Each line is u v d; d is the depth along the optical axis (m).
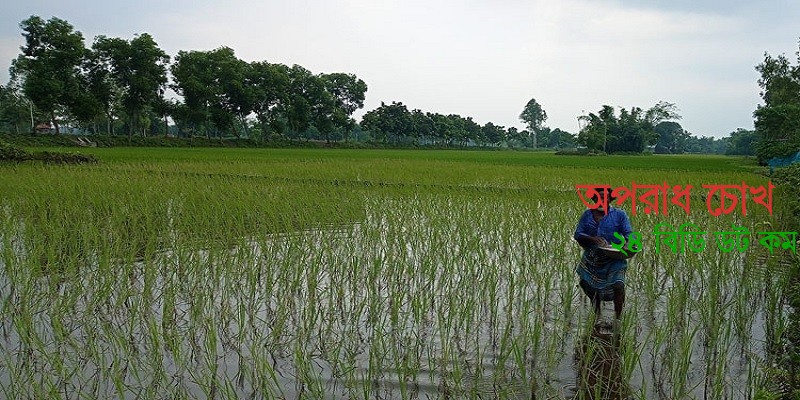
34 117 59.03
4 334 4.88
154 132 82.94
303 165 23.92
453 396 3.89
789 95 44.78
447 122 101.00
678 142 127.38
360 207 11.57
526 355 4.64
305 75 73.12
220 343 4.79
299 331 5.05
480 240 8.25
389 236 8.49
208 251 7.67
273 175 19.02
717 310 5.39
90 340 4.36
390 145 88.44
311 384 3.80
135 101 53.25
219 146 59.38
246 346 4.74
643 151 90.81
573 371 4.34
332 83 80.25
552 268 7.00
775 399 3.62
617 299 5.29
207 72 57.56
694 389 4.08
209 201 11.41
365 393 3.71
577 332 4.82
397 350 4.63
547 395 3.94
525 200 12.82
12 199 11.14
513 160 39.62
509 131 128.25
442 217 10.36
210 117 59.75
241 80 60.81
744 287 6.25
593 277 5.43
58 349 4.41
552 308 5.80
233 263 6.95
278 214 10.21
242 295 5.96
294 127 71.06
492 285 5.57
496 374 4.12
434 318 5.48
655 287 6.44
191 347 4.69
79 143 47.59
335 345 4.77
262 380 3.79
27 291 5.53
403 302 5.91
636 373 4.33
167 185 13.99
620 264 5.33
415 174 20.12
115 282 6.14
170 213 10.52
